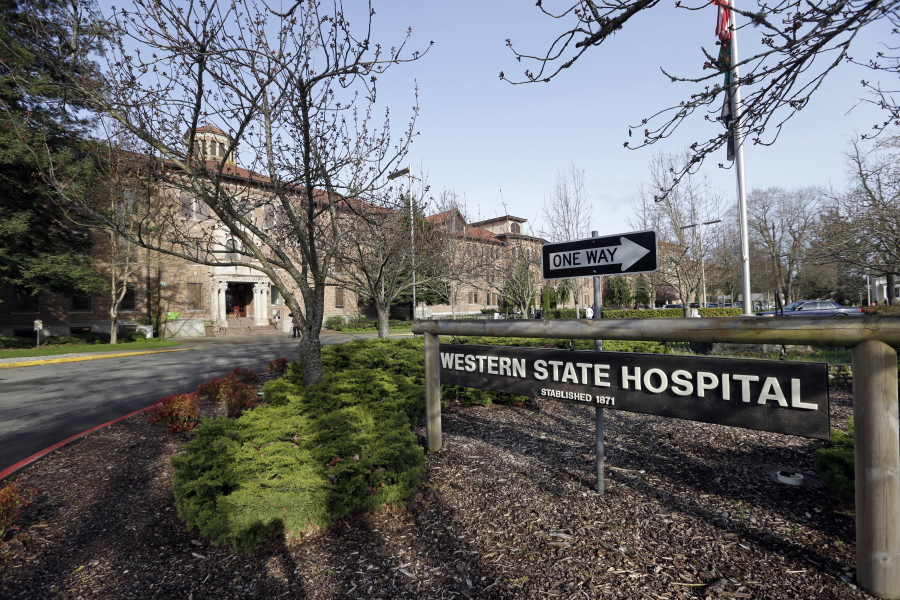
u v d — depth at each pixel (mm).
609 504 3281
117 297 23875
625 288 40219
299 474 3070
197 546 3043
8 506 3178
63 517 3504
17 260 17078
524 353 3588
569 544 2803
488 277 14047
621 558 2639
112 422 6418
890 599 2148
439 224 13969
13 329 21578
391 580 2570
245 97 4605
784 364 2381
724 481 3631
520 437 4926
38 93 4801
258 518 2893
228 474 3143
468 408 6367
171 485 4039
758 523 2938
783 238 35625
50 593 2588
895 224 8602
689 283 16781
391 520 3221
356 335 26922
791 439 4688
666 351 9281
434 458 4262
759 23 2801
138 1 4004
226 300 32281
